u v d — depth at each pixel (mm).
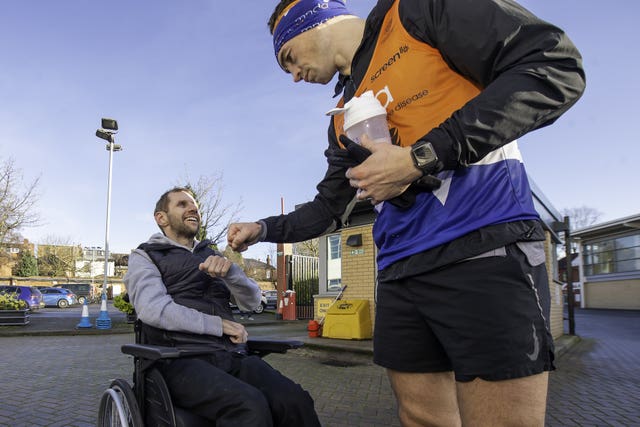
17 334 12461
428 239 1345
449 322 1302
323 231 1964
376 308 1661
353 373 6293
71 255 55688
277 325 14930
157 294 2365
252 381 2201
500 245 1231
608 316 21062
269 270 34094
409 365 1530
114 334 13039
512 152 1344
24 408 4715
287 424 2080
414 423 1613
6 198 25875
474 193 1296
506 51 1138
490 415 1234
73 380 6117
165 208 2852
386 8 1403
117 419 2260
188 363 2156
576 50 1119
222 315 2588
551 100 1080
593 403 4852
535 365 1185
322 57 1689
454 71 1302
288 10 1682
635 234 24797
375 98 1358
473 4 1191
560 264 20641
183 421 1950
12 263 48188
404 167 1108
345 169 1830
